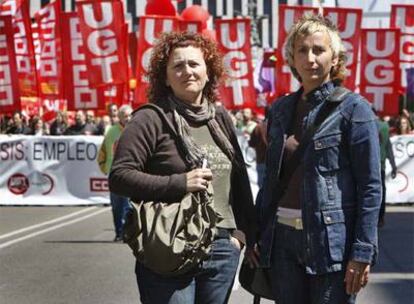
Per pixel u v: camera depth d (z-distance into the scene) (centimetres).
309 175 394
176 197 382
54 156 1709
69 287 780
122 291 760
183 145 390
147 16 1780
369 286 771
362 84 1888
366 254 379
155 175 388
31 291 762
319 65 402
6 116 2386
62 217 1460
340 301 391
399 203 1733
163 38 409
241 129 1983
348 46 1817
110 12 1823
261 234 416
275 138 413
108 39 1831
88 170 1705
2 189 1716
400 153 1730
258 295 432
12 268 891
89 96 1862
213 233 382
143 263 380
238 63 1998
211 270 394
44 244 1081
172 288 384
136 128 390
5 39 1914
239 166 408
